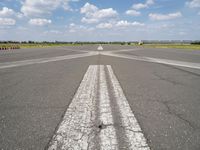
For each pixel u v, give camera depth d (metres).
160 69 8.27
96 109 3.22
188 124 2.63
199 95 4.14
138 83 5.36
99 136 2.28
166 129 2.47
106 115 2.95
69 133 2.36
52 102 3.62
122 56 16.31
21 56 16.06
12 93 4.29
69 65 9.74
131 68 8.59
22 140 2.20
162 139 2.21
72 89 4.65
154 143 2.13
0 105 3.45
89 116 2.91
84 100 3.73
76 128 2.50
